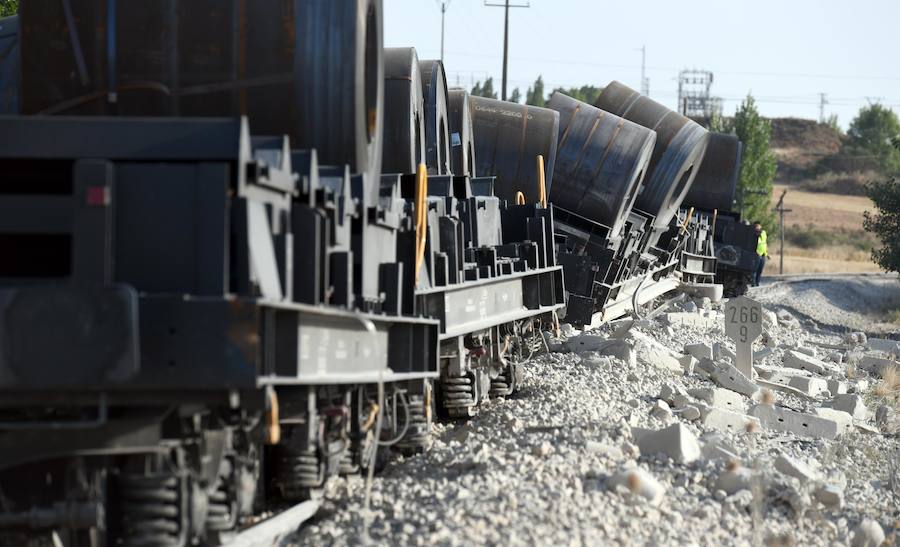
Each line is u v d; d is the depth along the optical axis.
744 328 53.12
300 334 20.47
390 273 27.80
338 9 26.12
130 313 16.97
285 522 22.23
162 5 26.02
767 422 45.19
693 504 27.05
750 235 123.69
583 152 71.75
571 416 35.44
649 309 90.81
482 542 20.84
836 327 112.94
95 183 18.02
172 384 17.64
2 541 18.86
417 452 31.42
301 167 22.47
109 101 26.17
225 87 26.08
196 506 19.33
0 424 17.88
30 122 18.88
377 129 29.23
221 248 18.25
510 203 65.31
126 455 19.06
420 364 30.47
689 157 86.81
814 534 27.50
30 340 17.02
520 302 45.19
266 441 20.75
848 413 49.12
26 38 26.38
